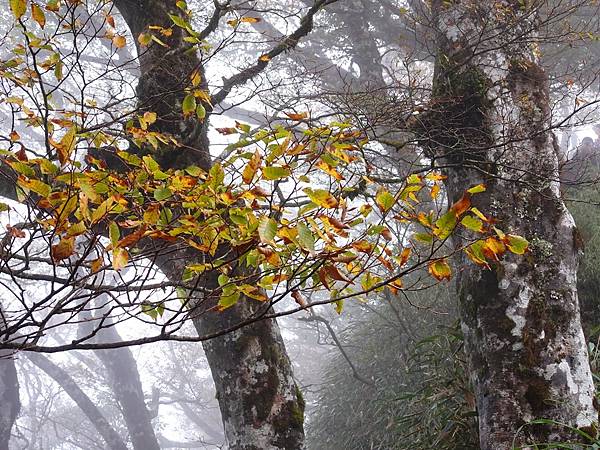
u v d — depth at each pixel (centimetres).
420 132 512
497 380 439
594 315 709
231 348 511
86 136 328
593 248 732
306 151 265
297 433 510
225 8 514
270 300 243
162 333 245
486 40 484
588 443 421
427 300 823
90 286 249
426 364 743
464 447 555
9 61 350
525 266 450
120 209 253
